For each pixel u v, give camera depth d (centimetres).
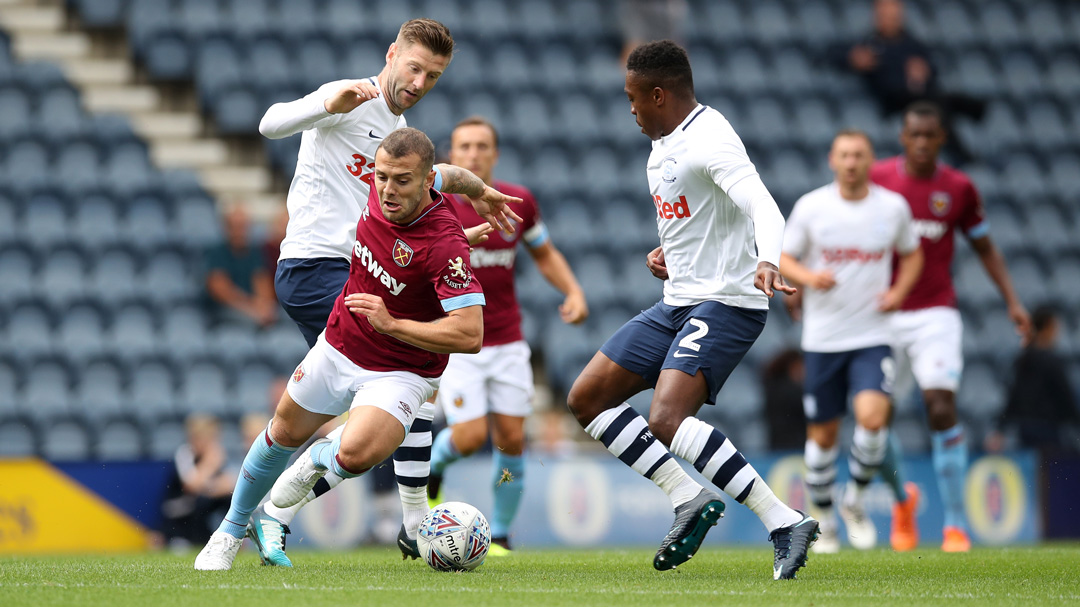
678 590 1486
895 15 5522
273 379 4334
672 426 1648
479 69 5759
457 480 3303
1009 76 6228
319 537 3162
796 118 5838
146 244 4778
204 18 5666
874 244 2700
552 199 5278
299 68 5544
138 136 5178
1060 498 3497
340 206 1869
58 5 5712
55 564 1925
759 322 1739
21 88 5259
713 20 6200
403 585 1497
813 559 2236
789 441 3841
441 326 1547
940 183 2872
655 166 1750
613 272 5056
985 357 4912
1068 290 5353
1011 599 1448
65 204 4891
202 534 3195
